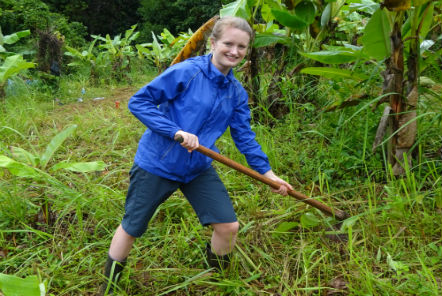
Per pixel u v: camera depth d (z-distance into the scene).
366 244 2.48
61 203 2.86
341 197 3.04
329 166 3.32
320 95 4.42
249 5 4.14
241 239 2.58
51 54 9.02
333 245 2.49
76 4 25.47
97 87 9.77
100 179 3.34
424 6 2.82
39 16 12.91
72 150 4.33
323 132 3.80
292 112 4.17
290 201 2.96
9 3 12.54
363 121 3.64
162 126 1.88
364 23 5.12
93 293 2.27
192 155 1.99
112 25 27.36
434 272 2.19
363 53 3.15
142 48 10.18
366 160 3.34
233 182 3.31
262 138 3.75
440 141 3.42
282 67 4.48
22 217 2.89
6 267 2.46
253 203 2.90
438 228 2.47
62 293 2.22
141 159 2.03
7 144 4.45
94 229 2.83
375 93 3.32
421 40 2.99
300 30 4.25
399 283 2.12
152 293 2.24
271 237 2.64
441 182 2.85
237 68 4.91
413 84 2.81
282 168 3.48
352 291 2.09
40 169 2.96
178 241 2.54
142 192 2.03
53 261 2.51
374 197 2.62
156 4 22.17
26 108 6.13
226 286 2.23
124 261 2.16
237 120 2.21
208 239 2.64
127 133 4.64
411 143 2.94
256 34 4.21
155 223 2.87
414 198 2.56
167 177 2.01
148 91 1.91
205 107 1.96
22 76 8.20
